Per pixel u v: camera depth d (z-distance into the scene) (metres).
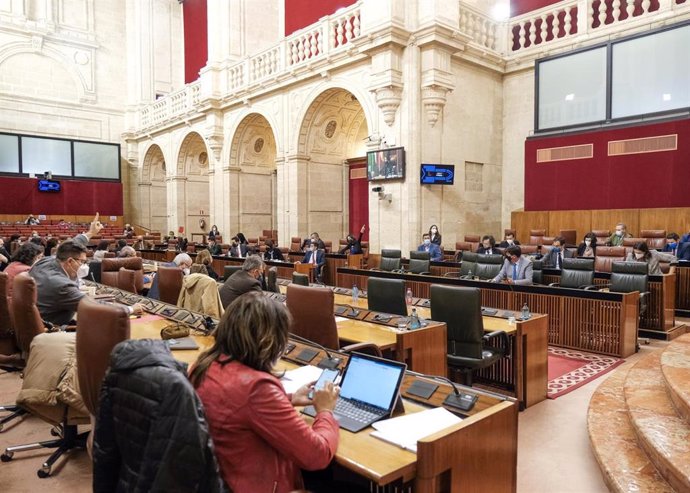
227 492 1.55
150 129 19.95
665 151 9.66
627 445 3.05
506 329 4.13
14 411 3.96
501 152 12.51
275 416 1.61
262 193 16.88
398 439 1.89
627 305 5.65
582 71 10.74
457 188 11.34
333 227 14.56
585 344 5.91
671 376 3.19
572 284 6.94
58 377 2.97
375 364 2.28
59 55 19.75
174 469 1.36
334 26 11.86
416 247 10.55
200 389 1.67
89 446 2.19
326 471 2.49
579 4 10.84
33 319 3.63
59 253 4.30
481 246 9.14
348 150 14.80
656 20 9.73
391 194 10.91
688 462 2.47
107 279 6.66
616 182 10.34
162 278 5.64
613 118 10.34
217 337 1.75
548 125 11.37
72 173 19.89
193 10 21.05
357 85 11.48
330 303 3.37
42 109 19.42
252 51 16.08
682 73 9.40
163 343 1.60
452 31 10.23
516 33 12.33
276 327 1.73
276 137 14.10
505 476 2.11
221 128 16.19
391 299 4.38
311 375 2.57
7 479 3.01
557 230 11.24
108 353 2.26
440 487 1.85
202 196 19.86
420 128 10.54
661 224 9.73
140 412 1.44
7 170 18.48
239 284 4.61
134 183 21.66
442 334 3.86
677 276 7.71
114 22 21.23
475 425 1.95
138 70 21.05
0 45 18.34
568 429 3.75
